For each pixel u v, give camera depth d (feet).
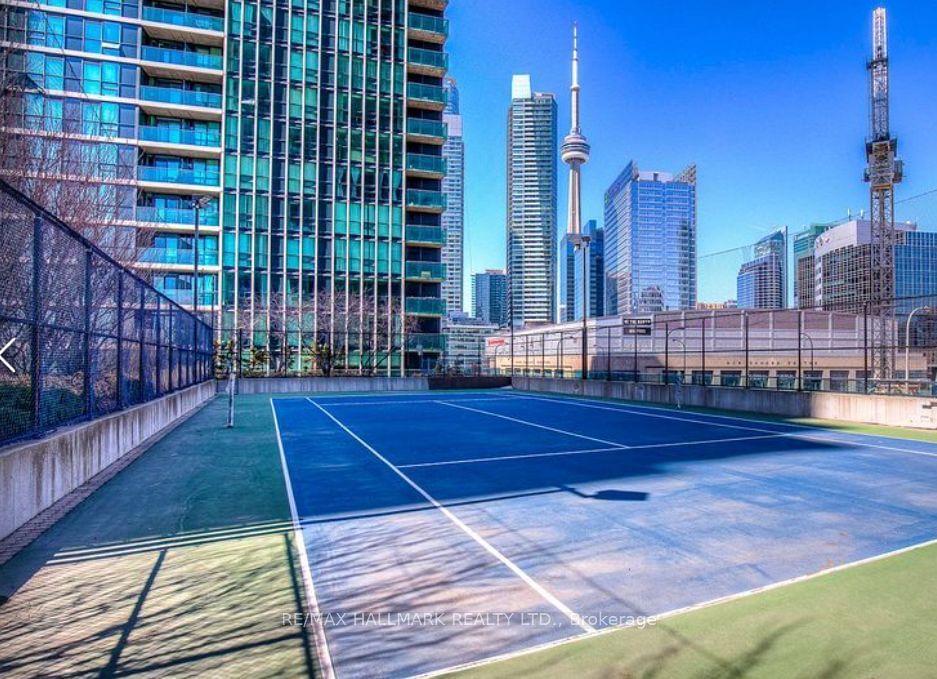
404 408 86.17
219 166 163.84
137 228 92.32
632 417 71.77
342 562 20.42
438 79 194.29
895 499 29.50
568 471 37.14
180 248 156.97
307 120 170.19
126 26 151.12
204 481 34.04
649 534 23.61
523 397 109.60
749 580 18.71
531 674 13.05
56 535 23.58
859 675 13.03
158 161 160.25
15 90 54.39
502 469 37.86
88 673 13.23
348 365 164.76
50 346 29.30
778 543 22.44
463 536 23.39
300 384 127.03
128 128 150.30
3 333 26.18
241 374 129.49
